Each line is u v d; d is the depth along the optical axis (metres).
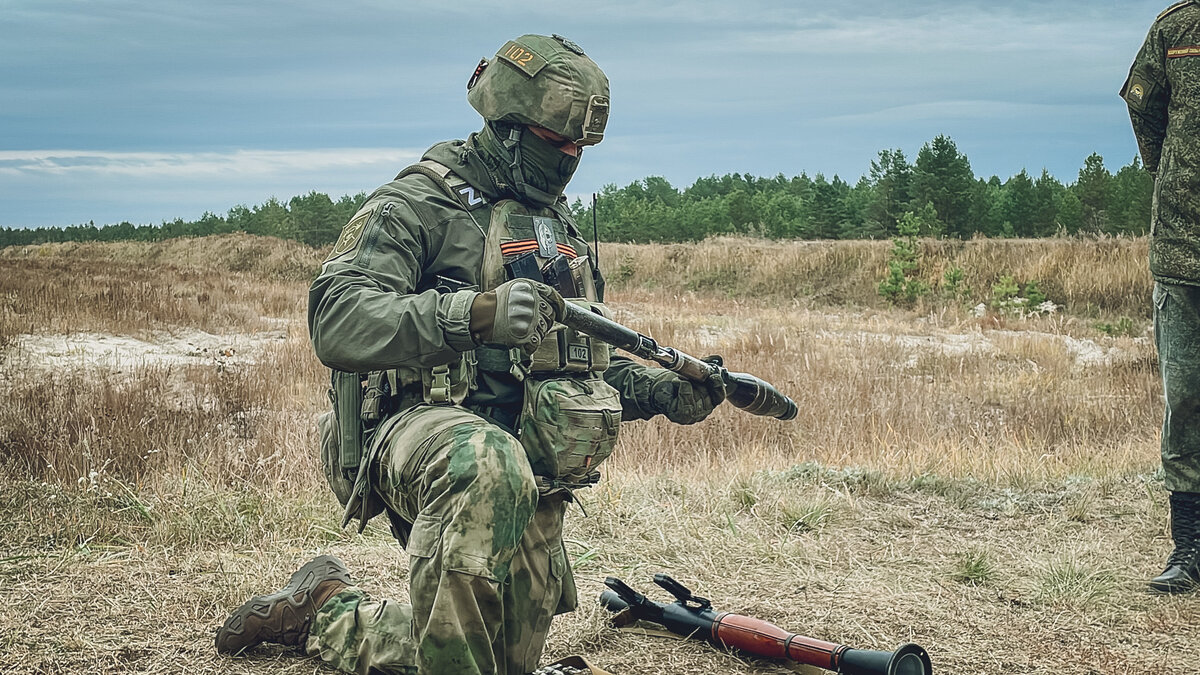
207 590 3.66
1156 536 5.08
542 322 2.47
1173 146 4.34
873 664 2.92
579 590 3.97
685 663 3.27
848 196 44.47
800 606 3.93
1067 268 23.27
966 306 22.34
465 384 2.66
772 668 3.25
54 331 12.96
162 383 9.64
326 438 2.97
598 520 4.93
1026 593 4.20
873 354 14.20
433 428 2.51
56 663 3.00
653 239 47.00
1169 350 4.37
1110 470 6.58
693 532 4.79
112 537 4.63
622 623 3.53
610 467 6.12
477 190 2.80
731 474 6.11
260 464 5.97
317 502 5.15
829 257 26.73
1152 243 4.46
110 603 3.53
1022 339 16.30
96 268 24.75
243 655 3.07
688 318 19.34
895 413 10.06
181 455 6.40
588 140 2.82
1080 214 40.94
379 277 2.55
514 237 2.79
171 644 3.17
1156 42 4.41
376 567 4.14
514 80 2.78
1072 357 14.73
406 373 2.69
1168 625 3.88
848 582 4.27
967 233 36.72
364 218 2.64
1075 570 4.32
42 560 4.13
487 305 2.40
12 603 3.49
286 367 11.16
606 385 2.88
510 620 2.75
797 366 12.82
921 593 4.16
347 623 2.91
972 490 5.98
